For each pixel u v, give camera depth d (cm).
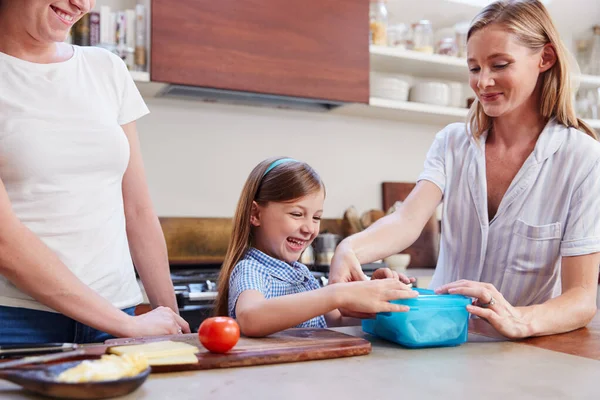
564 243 122
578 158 125
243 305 102
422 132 314
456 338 95
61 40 107
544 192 130
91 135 109
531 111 133
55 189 104
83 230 108
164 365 74
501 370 77
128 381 61
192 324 199
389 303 92
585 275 119
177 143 262
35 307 104
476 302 107
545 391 67
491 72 122
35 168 102
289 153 282
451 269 147
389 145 305
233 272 121
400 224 135
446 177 144
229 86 234
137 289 124
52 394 60
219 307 132
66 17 105
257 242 134
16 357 78
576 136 128
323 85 251
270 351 82
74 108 108
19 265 91
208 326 80
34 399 62
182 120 262
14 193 102
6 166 101
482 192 137
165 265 131
